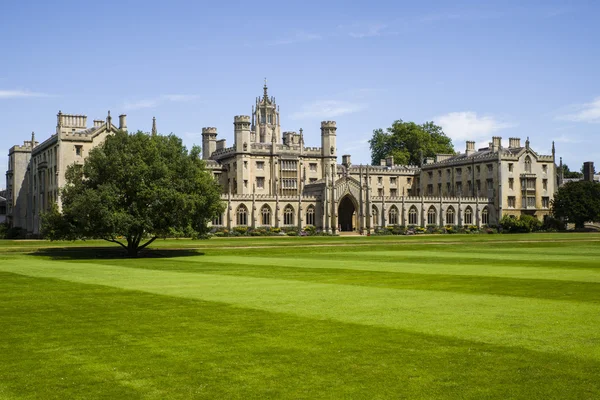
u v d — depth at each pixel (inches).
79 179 2518.5
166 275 1437.0
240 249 2596.0
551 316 823.7
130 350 658.2
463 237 3769.7
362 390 524.4
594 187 5088.6
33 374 574.9
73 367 596.7
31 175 4813.0
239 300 984.9
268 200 4650.6
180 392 524.1
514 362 597.3
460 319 804.6
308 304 938.1
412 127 6865.2
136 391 527.2
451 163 5757.9
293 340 693.3
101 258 2186.3
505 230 5002.5
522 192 5378.9
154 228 2379.4
